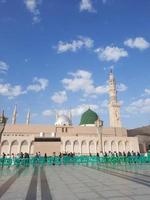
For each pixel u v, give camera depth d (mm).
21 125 82188
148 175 15188
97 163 34375
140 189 9477
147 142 90438
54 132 82875
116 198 7793
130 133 102188
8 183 12664
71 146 77625
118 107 97750
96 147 80125
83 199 7809
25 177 15922
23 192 9664
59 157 35281
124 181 12320
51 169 23672
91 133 86188
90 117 97188
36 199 8094
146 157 33875
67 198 8086
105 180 12961
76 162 35906
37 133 82000
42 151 61000
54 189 10281
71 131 85062
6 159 31406
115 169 21469
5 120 30297
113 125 94188
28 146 73875
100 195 8445
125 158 33562
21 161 32188
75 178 14562
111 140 83000
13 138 73688
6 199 8211
